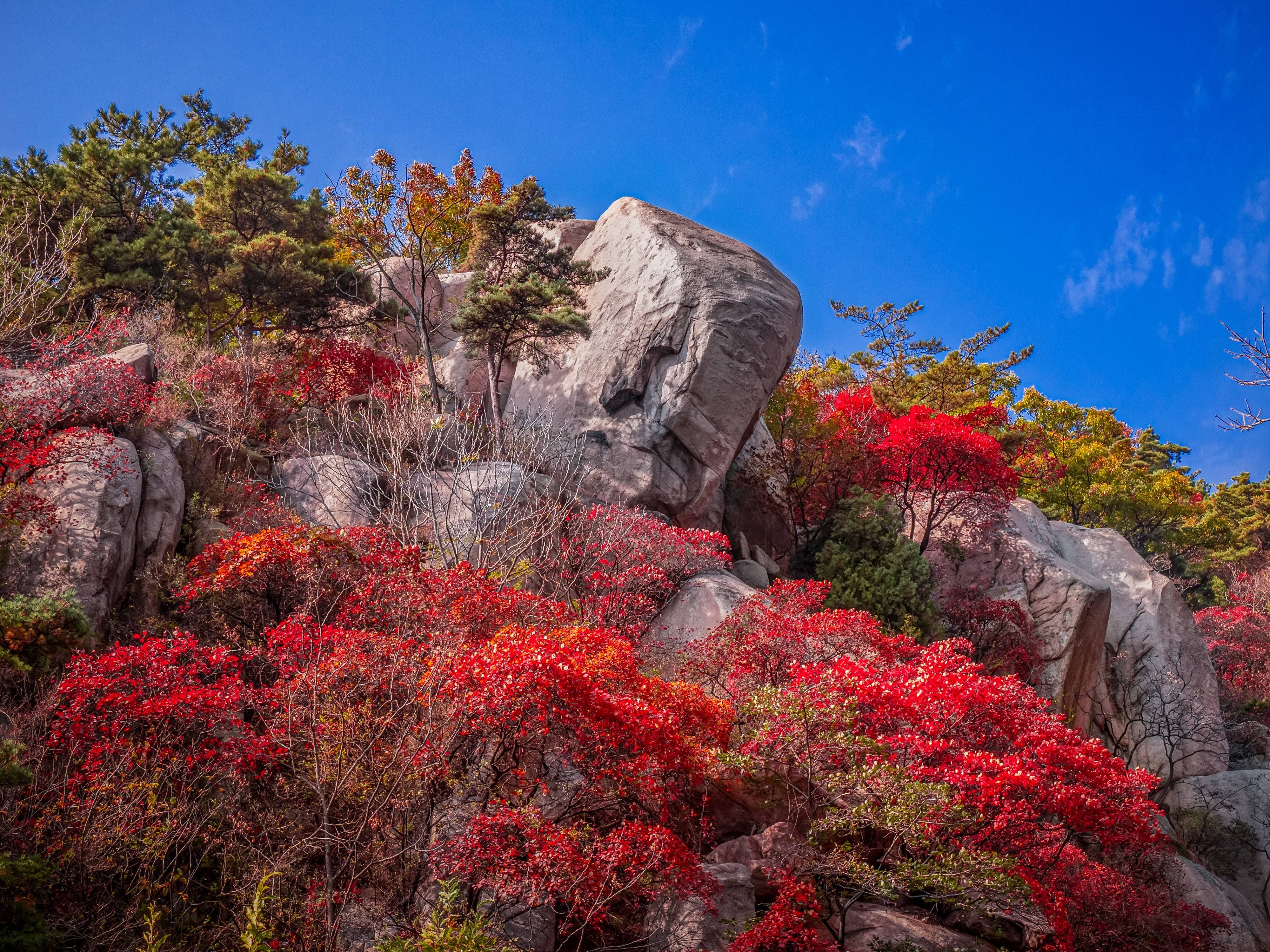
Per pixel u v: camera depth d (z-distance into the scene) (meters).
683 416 22.45
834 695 11.50
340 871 8.80
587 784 10.40
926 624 21.33
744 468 25.84
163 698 9.74
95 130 27.92
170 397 18.23
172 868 9.15
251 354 22.94
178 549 15.45
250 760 9.69
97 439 14.30
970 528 25.52
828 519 24.36
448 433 19.97
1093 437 48.75
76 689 9.70
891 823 10.48
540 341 25.56
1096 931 13.70
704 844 12.70
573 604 16.00
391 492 17.55
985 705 11.41
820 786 11.38
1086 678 23.95
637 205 27.02
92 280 23.19
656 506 22.25
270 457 19.58
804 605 17.25
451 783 9.86
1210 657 26.09
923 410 24.08
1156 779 11.56
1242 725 27.78
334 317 26.56
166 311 23.12
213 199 26.70
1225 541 42.22
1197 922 15.85
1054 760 10.91
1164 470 55.84
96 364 15.49
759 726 12.18
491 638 11.73
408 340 28.86
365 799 9.47
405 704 9.73
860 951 11.70
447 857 9.05
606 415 23.53
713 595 17.81
